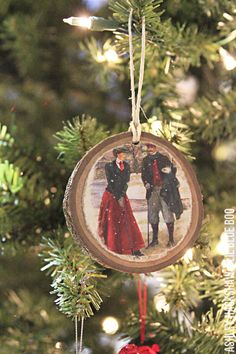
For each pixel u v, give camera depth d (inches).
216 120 21.8
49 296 24.7
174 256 17.3
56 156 21.8
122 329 22.0
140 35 17.9
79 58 24.8
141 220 17.1
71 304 17.2
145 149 17.3
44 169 21.3
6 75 25.8
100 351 22.9
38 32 24.6
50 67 25.2
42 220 20.9
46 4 24.6
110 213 17.0
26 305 24.0
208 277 20.1
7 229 20.8
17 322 23.3
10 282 25.9
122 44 18.6
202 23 21.6
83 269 17.4
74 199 16.8
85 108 25.4
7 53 25.9
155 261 17.2
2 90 25.5
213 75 23.7
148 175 17.2
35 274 25.9
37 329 23.1
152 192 17.2
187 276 20.0
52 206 21.0
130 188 17.1
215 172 23.9
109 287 21.3
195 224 17.4
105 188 17.0
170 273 20.6
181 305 20.2
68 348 22.5
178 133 18.9
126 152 17.2
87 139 19.4
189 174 17.5
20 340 22.5
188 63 20.7
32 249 21.3
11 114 24.4
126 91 24.9
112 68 22.1
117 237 17.0
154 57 20.3
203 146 24.3
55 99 25.5
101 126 20.7
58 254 18.8
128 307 23.1
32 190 20.8
